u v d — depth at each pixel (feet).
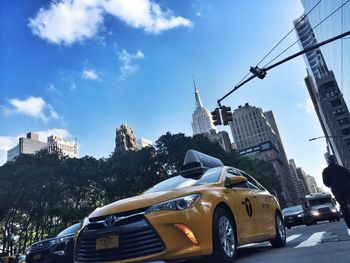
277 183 297.94
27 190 143.64
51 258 33.50
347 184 22.53
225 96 56.03
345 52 247.09
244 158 226.38
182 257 14.26
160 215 14.55
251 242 20.12
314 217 86.94
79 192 167.94
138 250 14.21
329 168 23.25
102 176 165.17
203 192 16.57
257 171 236.22
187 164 22.18
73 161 160.25
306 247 21.84
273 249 23.88
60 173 154.30
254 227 20.59
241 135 594.24
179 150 159.74
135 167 161.79
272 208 25.23
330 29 279.08
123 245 14.34
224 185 19.24
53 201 160.25
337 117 363.15
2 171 145.89
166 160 160.97
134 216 14.76
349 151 353.31
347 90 287.28
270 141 534.78
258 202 22.62
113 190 165.89
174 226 14.44
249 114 595.06
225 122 56.54
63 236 35.12
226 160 171.94
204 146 164.66
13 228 165.68
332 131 394.11
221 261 15.76
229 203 18.06
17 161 155.02
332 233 31.45
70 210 148.15
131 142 418.72
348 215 22.59
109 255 14.47
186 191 16.29
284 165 619.67
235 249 17.29
